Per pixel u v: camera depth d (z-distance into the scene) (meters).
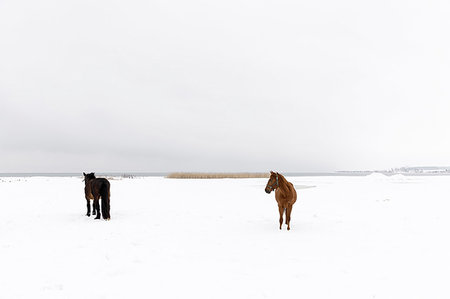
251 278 5.31
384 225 9.88
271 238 8.33
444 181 39.41
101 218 11.65
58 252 7.06
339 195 20.14
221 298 4.51
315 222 10.56
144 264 6.16
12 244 7.79
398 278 5.20
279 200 9.44
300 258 6.46
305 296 4.54
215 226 10.09
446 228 9.32
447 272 5.45
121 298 4.54
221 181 40.97
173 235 8.78
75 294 4.71
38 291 4.85
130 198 18.77
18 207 14.73
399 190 24.22
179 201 17.14
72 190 25.12
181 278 5.34
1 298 4.59
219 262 6.25
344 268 5.75
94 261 6.38
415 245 7.33
